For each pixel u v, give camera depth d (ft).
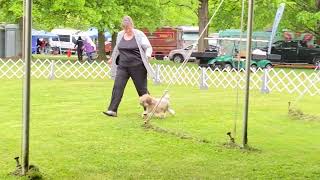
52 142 30.25
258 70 69.82
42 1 100.22
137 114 41.14
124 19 39.78
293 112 42.75
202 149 29.37
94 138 31.60
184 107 46.50
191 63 123.54
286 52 125.18
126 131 33.88
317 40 127.13
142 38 39.81
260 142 32.04
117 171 24.40
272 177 24.07
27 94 22.80
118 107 44.01
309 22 113.19
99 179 22.94
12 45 134.00
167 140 31.50
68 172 24.02
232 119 40.14
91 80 73.56
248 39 29.55
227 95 58.03
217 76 68.23
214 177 23.73
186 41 168.35
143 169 24.90
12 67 75.25
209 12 133.08
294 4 116.06
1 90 57.47
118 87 39.83
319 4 116.78
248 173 24.61
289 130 36.35
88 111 42.45
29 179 22.50
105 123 36.73
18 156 26.50
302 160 27.48
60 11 103.91
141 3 114.32
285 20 118.52
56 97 52.11
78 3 98.73
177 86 67.51
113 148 29.19
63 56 151.02
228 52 120.67
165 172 24.41
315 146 31.17
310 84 60.80
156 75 69.00
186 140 31.60
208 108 46.06
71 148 28.86
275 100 54.34
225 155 28.17
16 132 32.99
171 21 157.69
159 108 39.47
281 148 30.42
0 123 36.29
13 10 97.09
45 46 173.06
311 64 125.49
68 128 34.58
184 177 23.62
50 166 24.99
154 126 35.32
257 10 114.93
